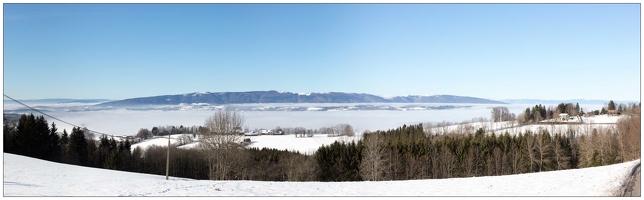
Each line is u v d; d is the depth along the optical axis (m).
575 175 33.00
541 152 74.69
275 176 81.50
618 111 139.75
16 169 38.84
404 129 115.62
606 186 25.61
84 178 36.50
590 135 91.31
